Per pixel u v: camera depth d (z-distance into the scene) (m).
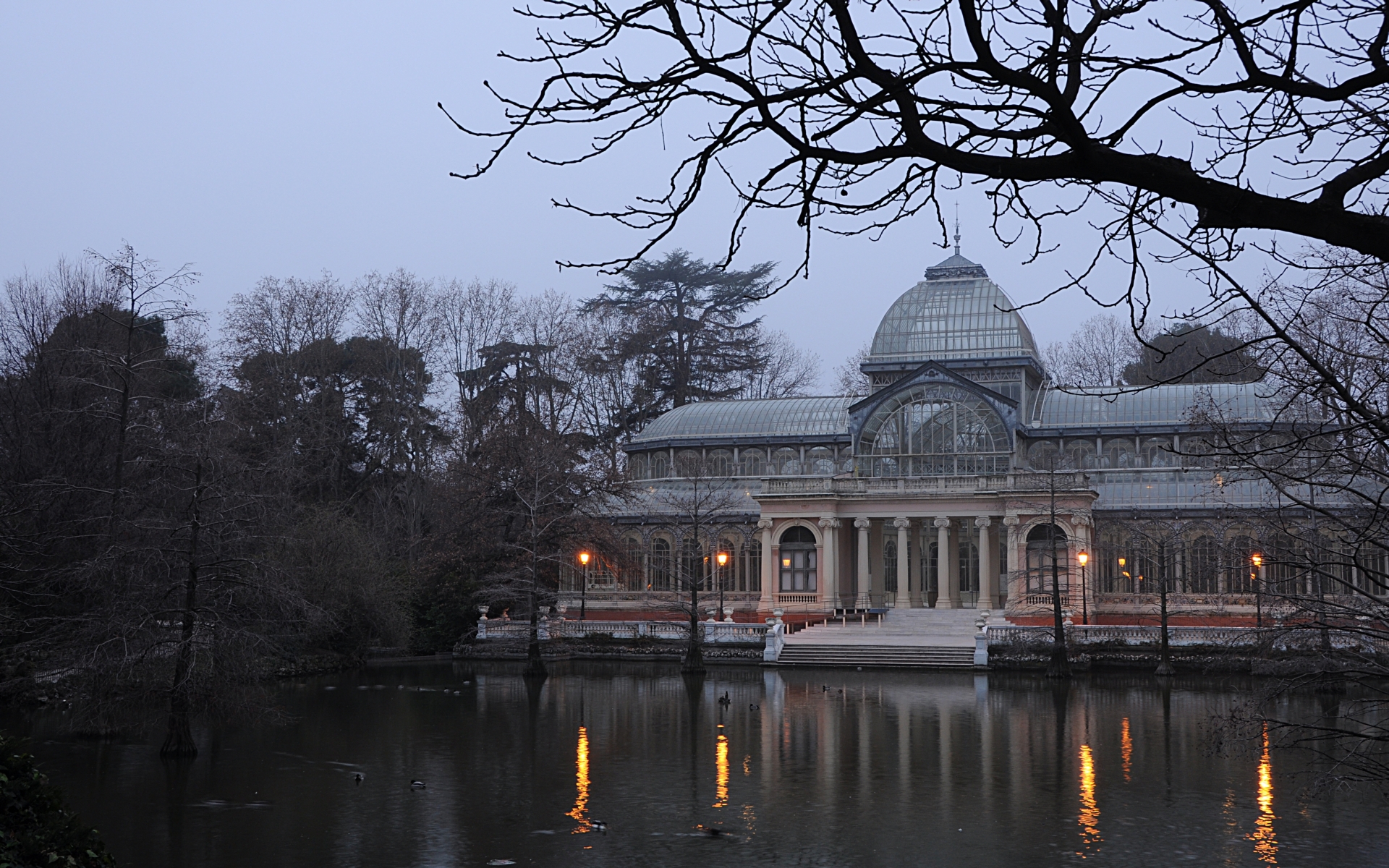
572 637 78.06
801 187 8.77
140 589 38.03
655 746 40.75
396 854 26.17
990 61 7.48
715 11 7.91
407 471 95.19
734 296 123.50
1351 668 17.09
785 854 26.27
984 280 96.44
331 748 40.06
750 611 86.94
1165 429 86.69
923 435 89.31
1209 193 7.54
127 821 29.06
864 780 34.66
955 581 86.00
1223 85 7.72
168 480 46.41
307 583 65.00
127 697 38.28
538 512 79.00
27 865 13.38
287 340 93.12
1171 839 27.48
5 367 56.31
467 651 77.88
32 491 48.47
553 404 100.94
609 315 126.56
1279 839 27.45
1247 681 62.19
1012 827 28.81
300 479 79.69
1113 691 57.78
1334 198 7.80
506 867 25.23
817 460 95.88
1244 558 50.28
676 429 99.81
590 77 8.05
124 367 47.22
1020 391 91.62
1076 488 79.81
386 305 98.50
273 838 27.50
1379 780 15.91
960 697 55.47
